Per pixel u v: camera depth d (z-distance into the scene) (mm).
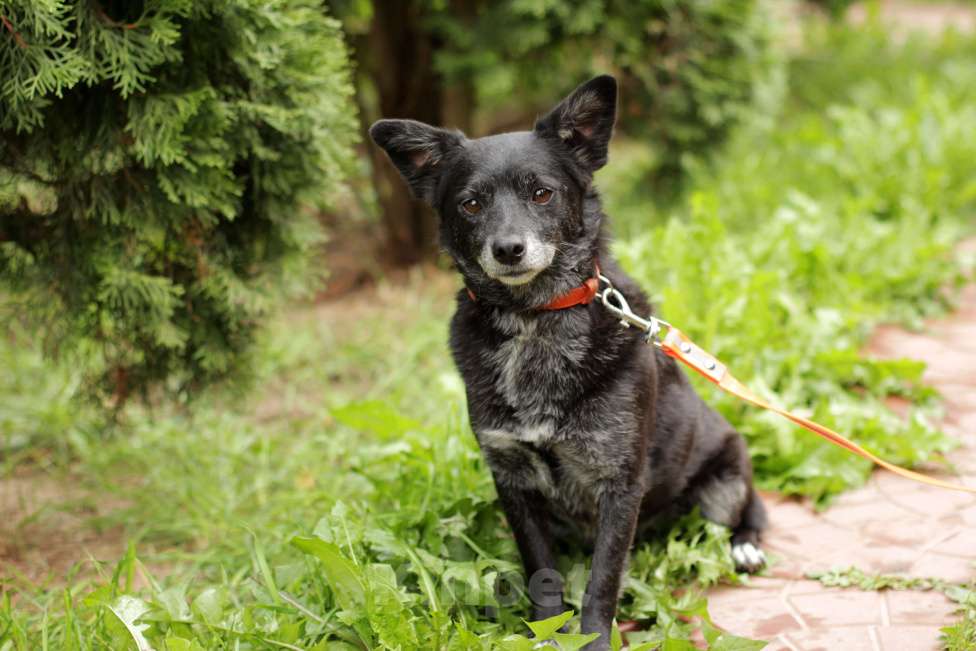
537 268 2982
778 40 7367
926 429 4113
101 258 3582
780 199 7672
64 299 3756
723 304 4992
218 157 3357
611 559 3008
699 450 3506
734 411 4297
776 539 3668
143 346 4008
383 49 6820
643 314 3256
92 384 4176
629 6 6449
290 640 2803
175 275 3926
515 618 3064
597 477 3061
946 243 6324
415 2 6590
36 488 4500
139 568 3469
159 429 4887
